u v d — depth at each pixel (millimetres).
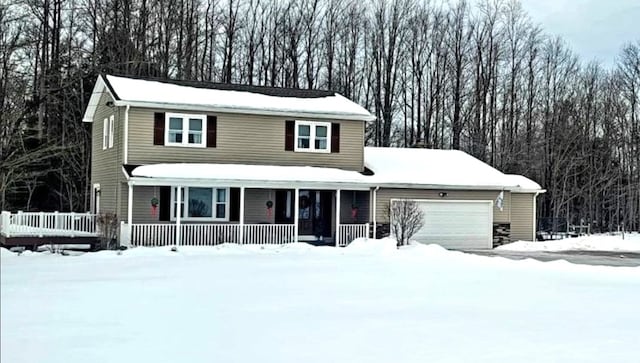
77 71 31922
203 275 14914
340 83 45531
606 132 47062
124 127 24016
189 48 40188
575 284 14508
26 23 29438
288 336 8578
